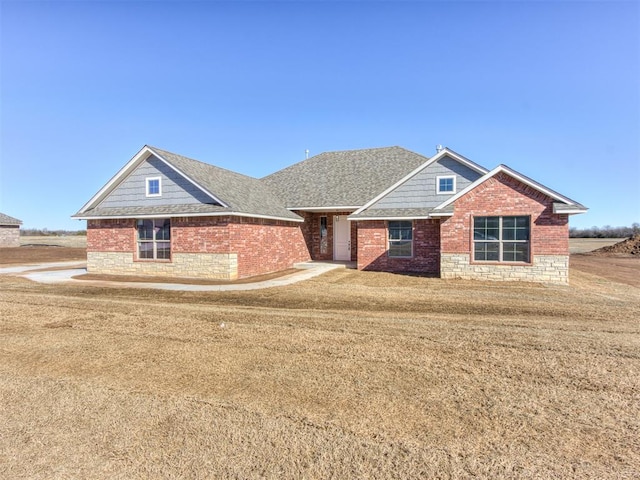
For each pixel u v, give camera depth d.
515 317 9.10
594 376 5.56
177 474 3.56
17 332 8.12
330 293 12.62
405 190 18.75
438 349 6.72
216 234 16.27
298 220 20.80
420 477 3.46
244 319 9.01
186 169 17.69
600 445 3.93
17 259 29.08
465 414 4.55
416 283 14.48
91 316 9.41
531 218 14.46
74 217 18.86
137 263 17.95
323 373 5.78
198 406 4.82
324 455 3.80
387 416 4.52
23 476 3.57
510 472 3.51
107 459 3.81
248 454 3.84
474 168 17.55
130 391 5.28
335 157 26.77
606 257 31.02
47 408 4.85
